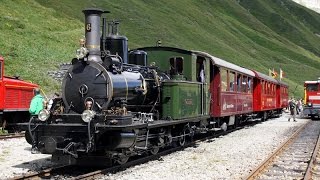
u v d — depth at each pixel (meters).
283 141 18.39
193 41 104.56
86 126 10.38
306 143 18.05
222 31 133.88
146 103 13.21
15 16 46.59
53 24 51.38
